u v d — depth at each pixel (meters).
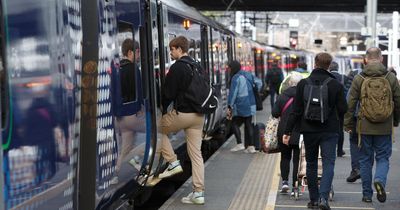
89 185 8.70
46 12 7.01
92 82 8.78
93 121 8.77
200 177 14.11
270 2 68.81
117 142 9.98
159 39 14.80
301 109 12.66
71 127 7.70
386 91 13.19
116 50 10.03
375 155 14.34
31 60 6.62
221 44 28.42
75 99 7.89
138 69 11.63
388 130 13.42
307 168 13.27
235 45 35.84
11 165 6.15
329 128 12.59
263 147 15.70
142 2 12.26
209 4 69.00
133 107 11.09
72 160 7.76
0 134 5.47
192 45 20.59
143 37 12.30
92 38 8.84
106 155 9.38
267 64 64.25
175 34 17.25
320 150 13.79
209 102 13.58
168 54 15.51
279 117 15.09
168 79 13.30
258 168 19.41
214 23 27.20
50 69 7.07
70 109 7.67
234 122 23.31
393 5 71.00
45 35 6.95
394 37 41.19
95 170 8.80
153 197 17.44
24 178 6.40
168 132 13.72
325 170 12.72
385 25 95.12
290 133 12.95
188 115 13.52
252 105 22.94
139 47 11.81
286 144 13.93
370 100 13.20
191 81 13.38
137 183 12.08
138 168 11.65
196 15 21.80
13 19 6.30
